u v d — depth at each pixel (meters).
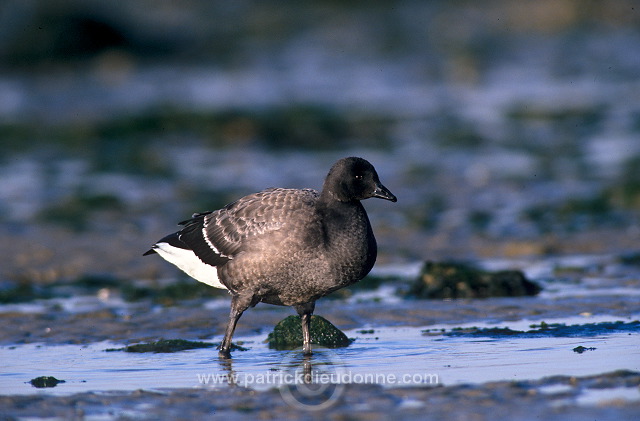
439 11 50.03
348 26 48.25
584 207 19.34
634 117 28.75
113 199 21.00
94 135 28.50
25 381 8.88
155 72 40.84
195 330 11.51
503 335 10.42
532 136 27.12
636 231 17.25
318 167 24.19
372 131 28.47
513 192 21.16
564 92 33.50
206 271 10.60
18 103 34.62
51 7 42.16
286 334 10.52
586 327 10.62
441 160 24.69
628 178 21.64
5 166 24.80
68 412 7.58
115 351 10.38
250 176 23.28
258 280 10.02
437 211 19.77
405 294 13.23
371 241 10.09
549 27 46.31
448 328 11.08
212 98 34.56
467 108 31.64
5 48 40.94
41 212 19.95
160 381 8.74
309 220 9.85
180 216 19.61
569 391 7.67
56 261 16.14
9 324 11.82
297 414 7.33
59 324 11.82
